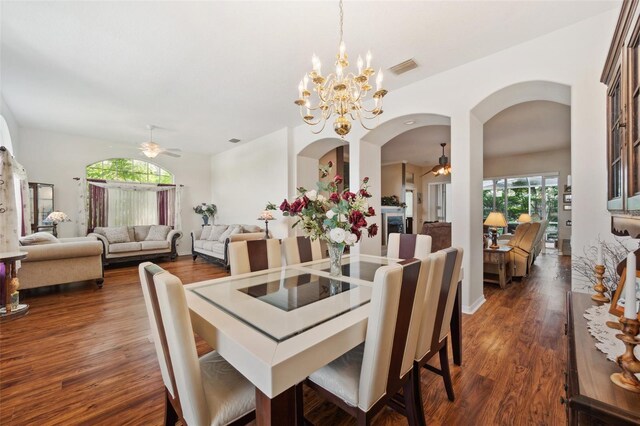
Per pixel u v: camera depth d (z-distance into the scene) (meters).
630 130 1.26
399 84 3.64
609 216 2.30
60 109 4.51
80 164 6.17
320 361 1.02
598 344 0.95
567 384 0.89
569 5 2.28
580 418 0.71
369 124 4.13
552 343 2.42
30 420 1.57
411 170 10.02
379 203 4.70
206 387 1.18
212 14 2.35
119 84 3.63
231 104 4.32
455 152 3.25
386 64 3.15
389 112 3.87
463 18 2.41
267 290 1.67
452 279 1.69
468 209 3.14
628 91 1.28
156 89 3.79
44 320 2.98
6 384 1.89
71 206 6.07
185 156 7.78
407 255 2.60
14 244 3.38
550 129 5.62
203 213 7.70
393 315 1.14
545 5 2.27
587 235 2.42
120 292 4.03
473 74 3.10
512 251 4.57
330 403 1.75
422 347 1.44
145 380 1.95
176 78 3.48
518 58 2.80
